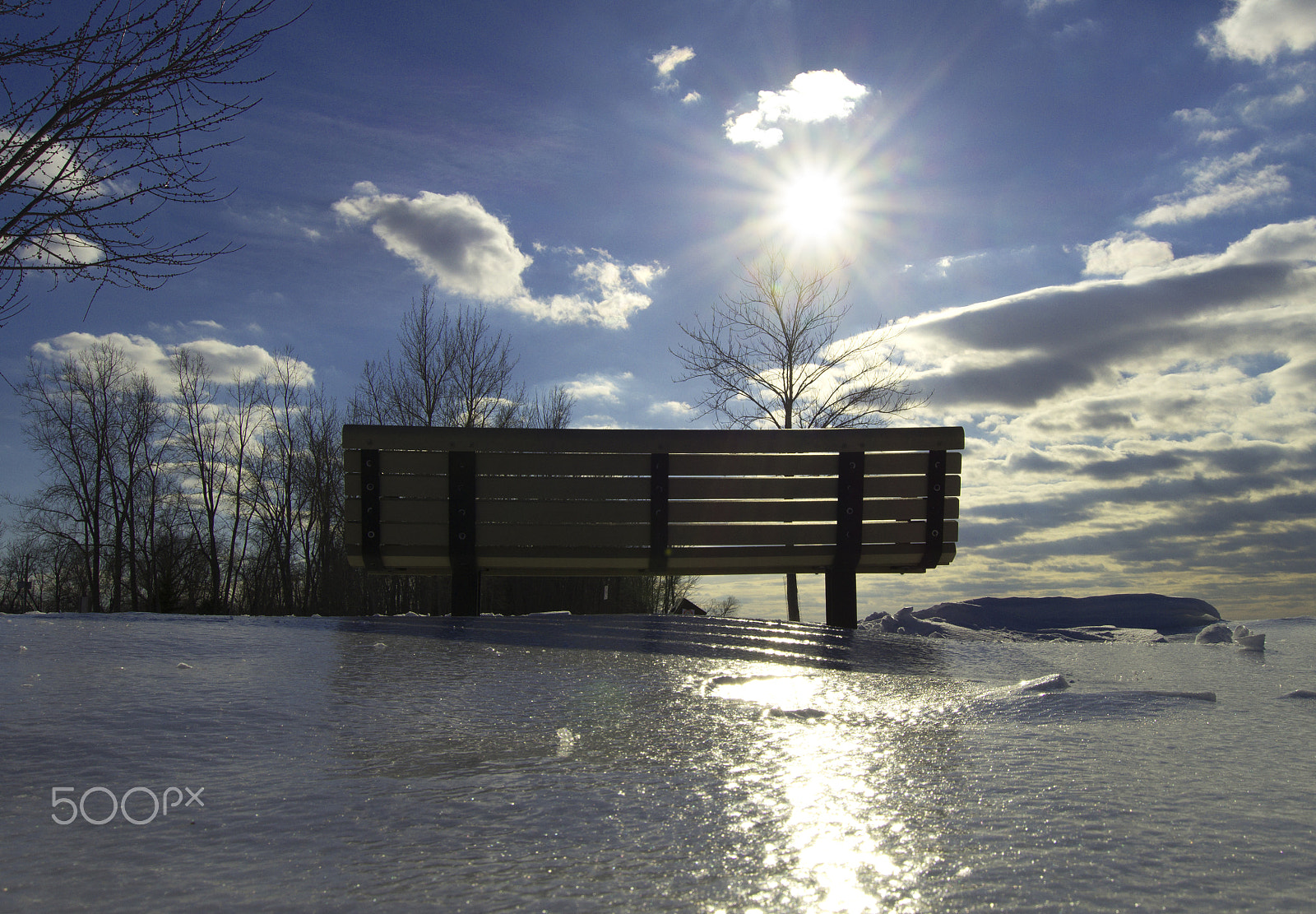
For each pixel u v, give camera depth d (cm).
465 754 246
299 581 3256
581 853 172
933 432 636
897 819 191
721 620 589
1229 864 163
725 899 149
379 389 2603
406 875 160
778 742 263
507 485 616
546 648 454
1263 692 348
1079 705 316
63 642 410
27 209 429
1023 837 179
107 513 3188
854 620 641
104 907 146
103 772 223
